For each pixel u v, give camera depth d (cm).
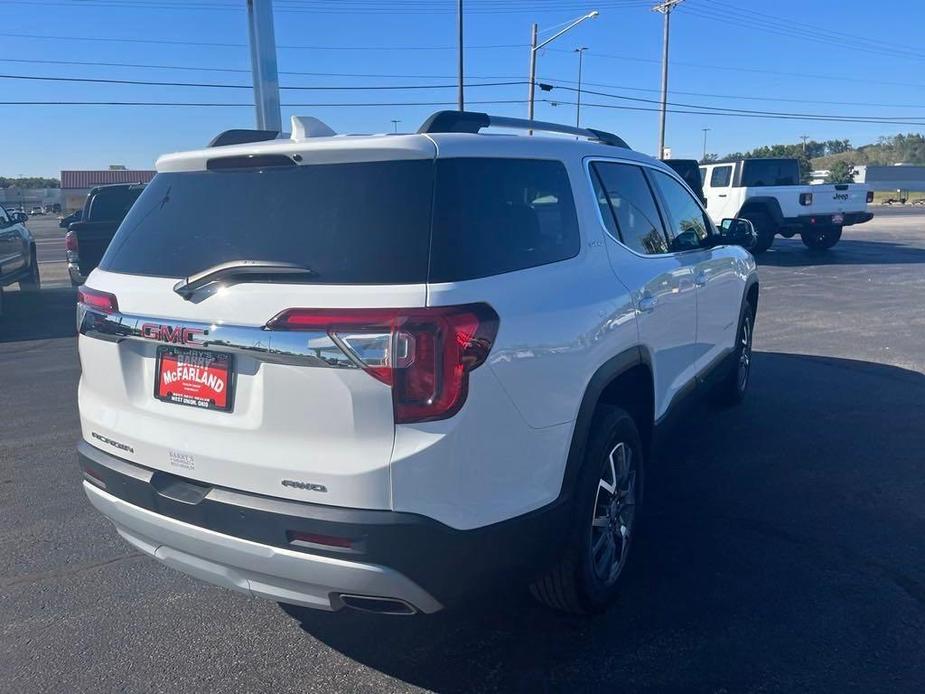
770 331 992
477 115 360
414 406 259
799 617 355
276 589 281
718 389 647
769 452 558
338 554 263
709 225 554
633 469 381
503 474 282
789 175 1880
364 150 286
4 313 1316
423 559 263
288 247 281
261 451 274
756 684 311
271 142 314
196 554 295
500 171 314
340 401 260
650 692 308
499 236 299
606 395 386
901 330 981
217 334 277
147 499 304
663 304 418
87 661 336
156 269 308
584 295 332
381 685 318
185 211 316
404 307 258
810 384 733
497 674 322
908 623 349
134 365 312
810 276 1517
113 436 318
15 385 800
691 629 348
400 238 271
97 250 1321
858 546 421
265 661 335
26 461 575
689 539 430
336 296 262
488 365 271
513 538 287
